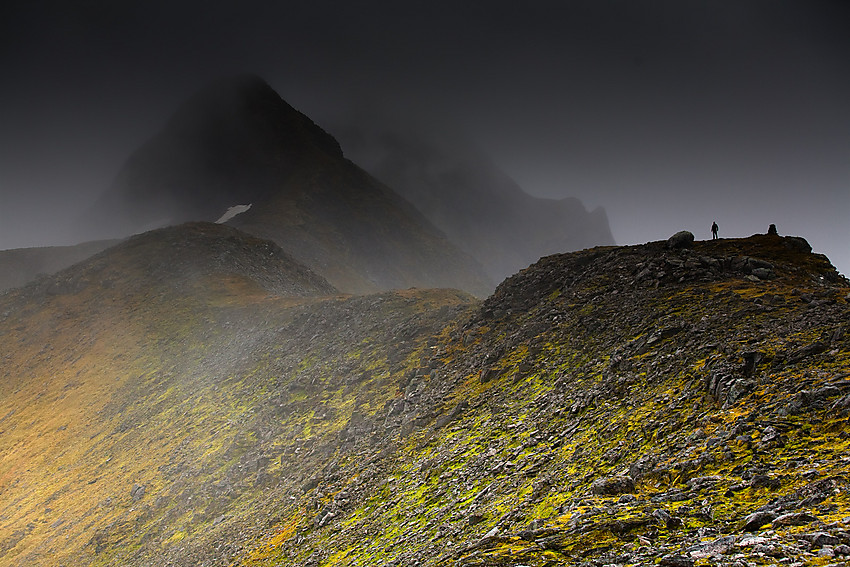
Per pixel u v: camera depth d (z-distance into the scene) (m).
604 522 23.81
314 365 92.69
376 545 38.12
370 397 72.06
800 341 34.50
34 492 97.88
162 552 61.06
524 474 35.94
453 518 35.47
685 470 27.14
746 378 32.88
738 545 18.72
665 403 35.31
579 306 59.75
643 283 58.12
